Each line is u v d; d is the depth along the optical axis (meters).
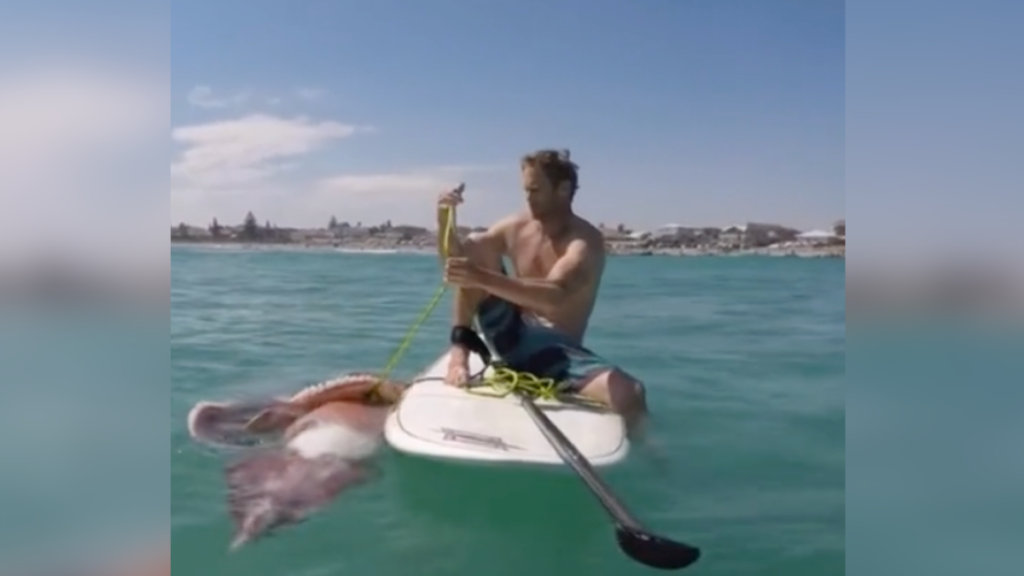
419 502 3.13
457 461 3.39
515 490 3.22
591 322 6.49
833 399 4.45
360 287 8.00
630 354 5.45
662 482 3.35
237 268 9.13
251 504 3.11
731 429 3.92
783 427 3.98
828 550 2.82
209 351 5.41
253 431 3.85
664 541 2.72
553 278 4.19
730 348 5.61
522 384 3.98
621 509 2.93
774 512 3.10
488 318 4.24
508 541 2.89
